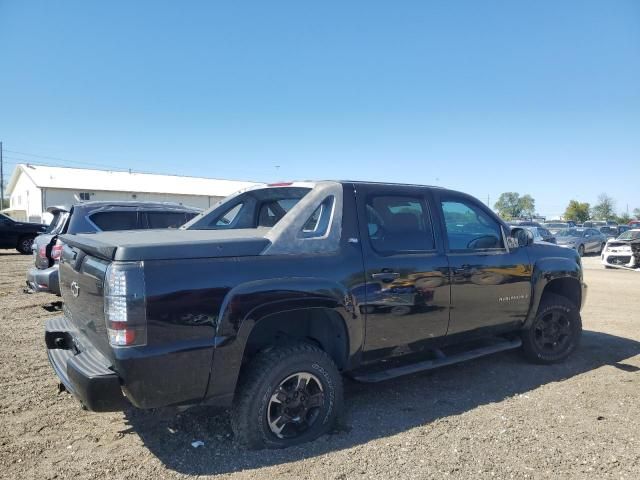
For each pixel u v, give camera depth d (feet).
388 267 13.21
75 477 10.33
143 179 176.86
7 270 46.57
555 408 14.12
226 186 187.73
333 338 13.03
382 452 11.43
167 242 10.44
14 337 21.26
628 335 22.85
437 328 14.43
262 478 10.30
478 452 11.48
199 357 10.27
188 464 10.87
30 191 155.12
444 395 15.19
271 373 11.25
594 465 10.94
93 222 26.89
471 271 15.14
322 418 12.10
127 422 12.99
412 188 14.75
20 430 12.50
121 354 9.56
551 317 18.12
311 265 11.97
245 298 10.80
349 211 13.14
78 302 11.78
